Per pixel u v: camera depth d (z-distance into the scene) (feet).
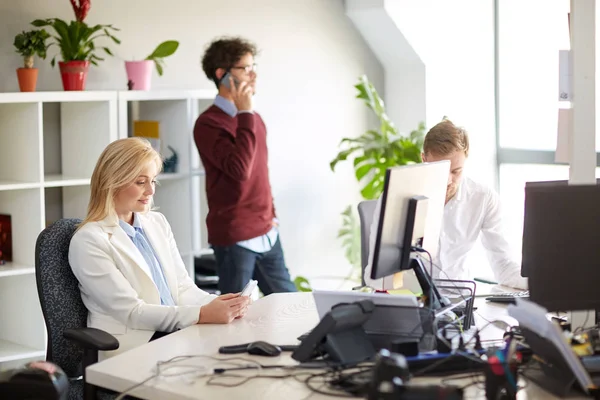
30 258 12.59
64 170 13.78
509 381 6.13
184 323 8.61
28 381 7.29
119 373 6.86
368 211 11.42
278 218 16.71
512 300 9.33
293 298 9.75
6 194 12.90
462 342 7.29
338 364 6.85
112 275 8.82
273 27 16.31
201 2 15.35
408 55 17.26
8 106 12.66
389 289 9.43
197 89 15.42
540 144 17.57
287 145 16.74
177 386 6.52
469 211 10.82
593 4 7.70
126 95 13.07
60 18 13.76
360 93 17.16
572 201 6.98
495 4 17.72
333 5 17.12
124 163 9.16
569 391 6.36
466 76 17.66
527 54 17.67
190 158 14.11
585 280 7.04
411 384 5.90
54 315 8.81
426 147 10.07
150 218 9.95
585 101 7.84
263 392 6.37
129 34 14.56
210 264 14.73
